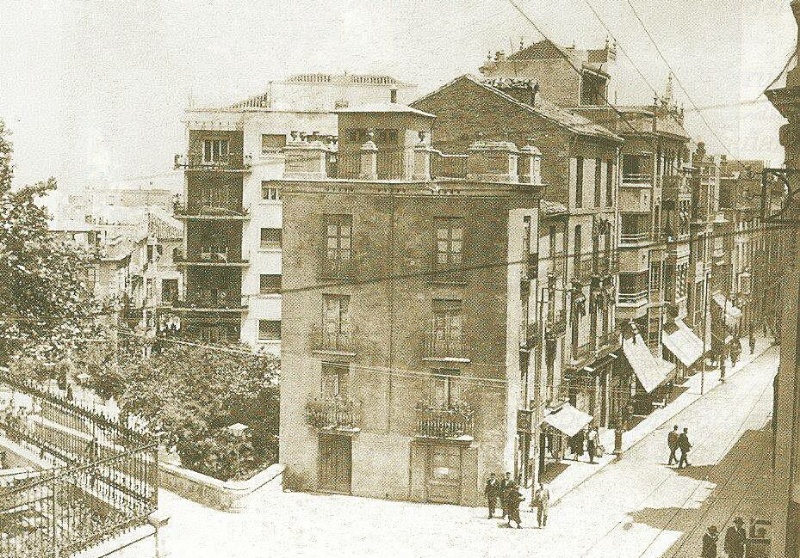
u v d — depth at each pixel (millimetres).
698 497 34031
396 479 35062
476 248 34250
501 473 34250
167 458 36125
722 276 63000
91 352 39688
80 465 22266
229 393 37812
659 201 52656
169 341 43844
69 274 29734
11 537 19531
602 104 52625
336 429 35156
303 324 35844
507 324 34094
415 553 27859
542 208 38250
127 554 21328
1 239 28156
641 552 27844
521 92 42469
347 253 35500
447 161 40250
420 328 34812
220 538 28469
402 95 48500
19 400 30828
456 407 34438
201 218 58125
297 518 31438
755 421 46688
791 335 20844
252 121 58156
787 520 20578
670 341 54594
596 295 45375
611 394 48812
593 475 38250
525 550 28484
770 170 21250
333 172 36875
